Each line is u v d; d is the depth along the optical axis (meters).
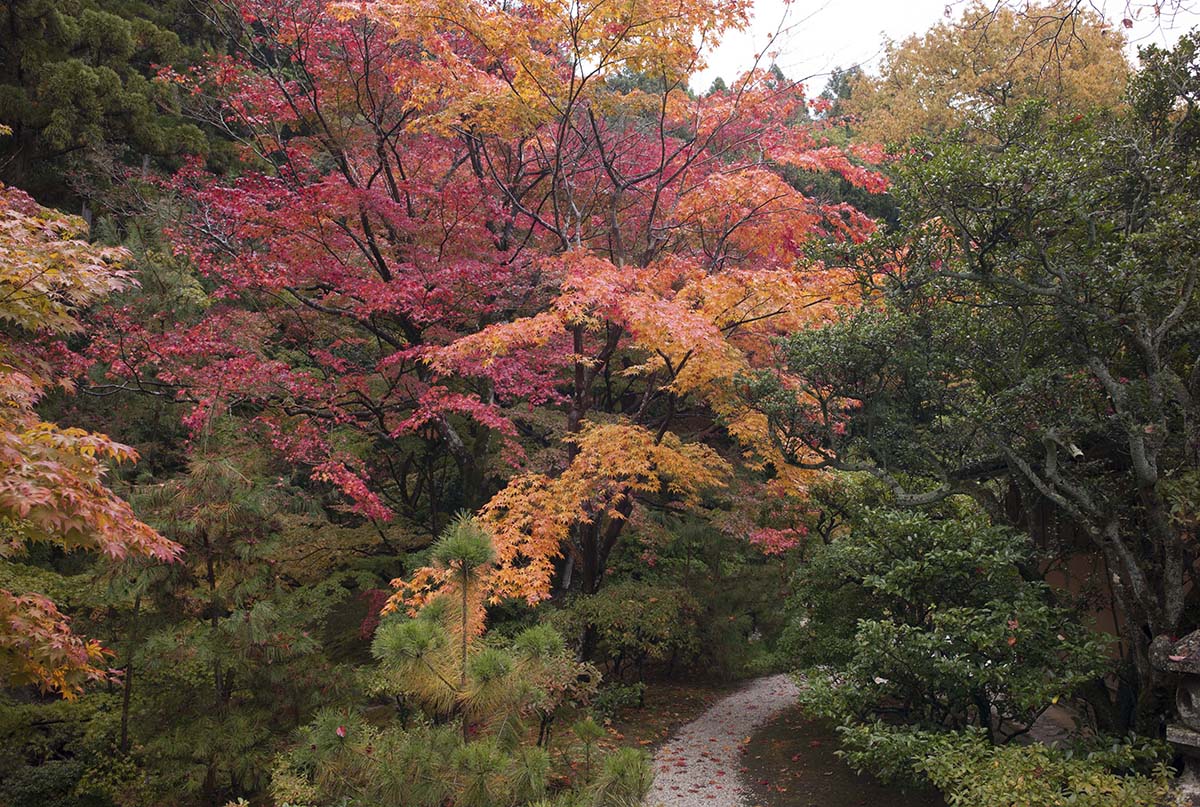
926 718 8.19
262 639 8.54
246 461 10.86
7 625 6.14
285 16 12.70
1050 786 5.98
